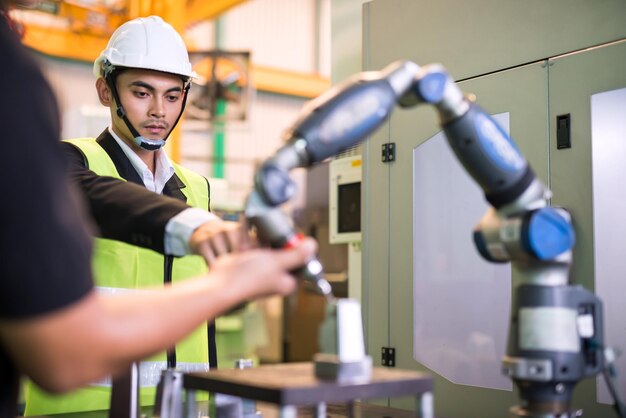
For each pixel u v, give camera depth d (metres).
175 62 1.67
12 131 0.51
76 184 1.02
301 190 5.83
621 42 1.49
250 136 8.62
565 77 1.58
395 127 1.98
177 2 6.73
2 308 0.51
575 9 1.57
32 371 0.54
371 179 2.04
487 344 1.73
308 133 0.73
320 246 4.43
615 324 1.48
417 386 0.76
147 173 1.71
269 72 8.45
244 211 0.74
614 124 1.49
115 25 7.07
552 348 0.80
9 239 0.50
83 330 0.53
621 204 1.48
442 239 1.84
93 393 1.60
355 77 0.80
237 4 7.12
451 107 0.82
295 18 8.86
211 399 0.92
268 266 0.65
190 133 8.32
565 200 1.58
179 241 0.88
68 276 0.51
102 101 1.75
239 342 6.03
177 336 0.59
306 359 5.99
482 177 0.84
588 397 1.50
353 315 0.77
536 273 0.83
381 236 2.01
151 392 1.55
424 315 1.88
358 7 2.42
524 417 0.83
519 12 1.68
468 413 1.76
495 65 1.73
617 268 1.48
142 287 1.65
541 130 1.63
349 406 0.90
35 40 6.90
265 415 1.20
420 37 1.92
